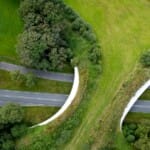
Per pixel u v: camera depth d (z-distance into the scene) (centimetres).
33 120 7819
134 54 8369
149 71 8038
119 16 8669
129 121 8081
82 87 7900
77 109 7825
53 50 7838
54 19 7994
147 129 7756
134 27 8600
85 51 8206
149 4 8800
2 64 8056
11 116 7369
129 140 7794
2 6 8444
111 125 7762
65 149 7644
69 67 8194
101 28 8525
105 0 8769
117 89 8075
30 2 7950
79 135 7744
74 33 8350
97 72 8094
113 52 8344
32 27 7875
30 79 7738
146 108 8162
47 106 7962
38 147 7550
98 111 7912
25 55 7656
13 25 8344
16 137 7600
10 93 7931
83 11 8625
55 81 8106
